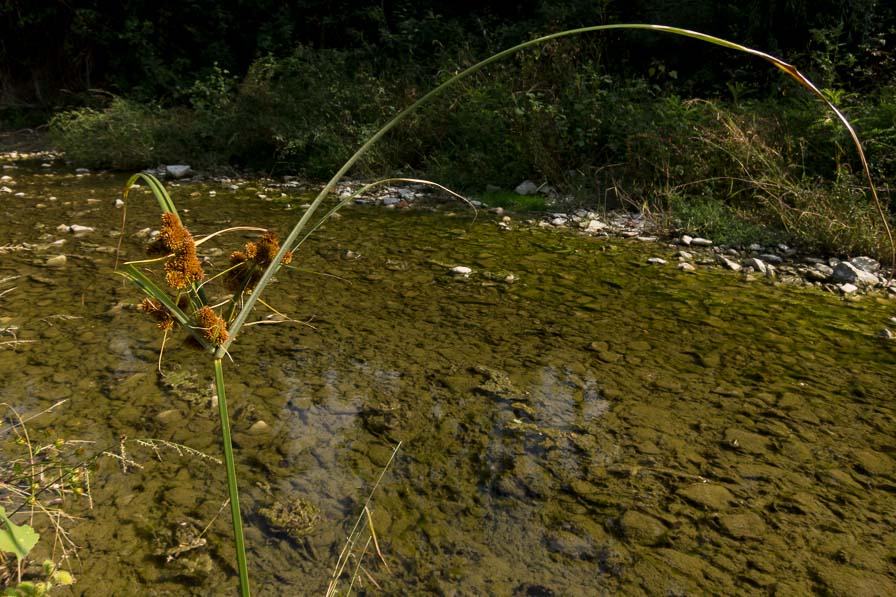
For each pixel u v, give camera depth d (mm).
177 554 2043
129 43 11766
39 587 1600
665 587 1957
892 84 6977
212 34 12125
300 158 8727
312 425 2740
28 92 13195
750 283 4602
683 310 4066
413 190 7441
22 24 12289
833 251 5207
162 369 3178
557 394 3025
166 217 1358
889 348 3570
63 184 7742
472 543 2123
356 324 3762
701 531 2193
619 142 6953
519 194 7027
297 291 4270
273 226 5898
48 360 3240
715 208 5867
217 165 8805
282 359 3314
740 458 2578
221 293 4125
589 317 3932
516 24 10234
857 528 2213
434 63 9820
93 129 9070
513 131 7430
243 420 2764
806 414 2895
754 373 3266
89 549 2053
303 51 9641
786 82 7488
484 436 2691
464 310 4004
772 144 6359
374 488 2363
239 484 2369
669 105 6996
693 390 3088
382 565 2025
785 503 2328
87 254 4926
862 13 7902
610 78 7562
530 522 2223
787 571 2021
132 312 3844
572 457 2570
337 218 6273
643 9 9367
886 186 5473
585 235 5746
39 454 2480
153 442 2553
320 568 2006
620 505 2305
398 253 5133
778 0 8188
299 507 2260
